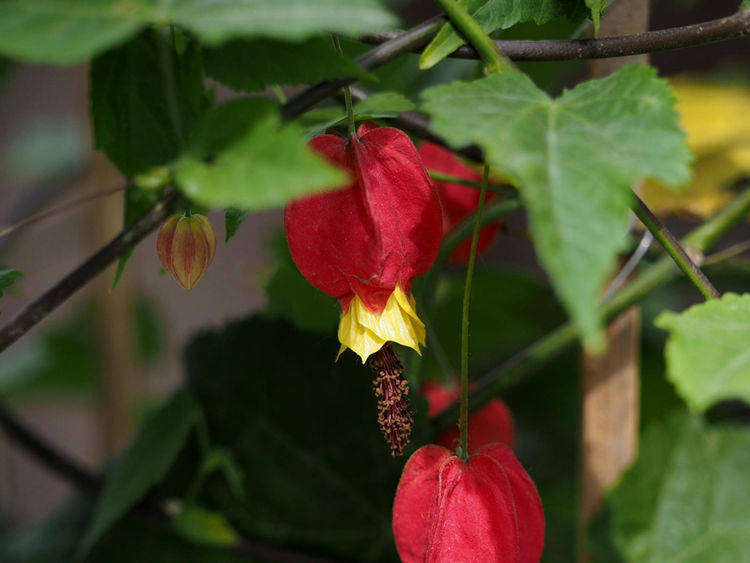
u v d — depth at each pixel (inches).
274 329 13.7
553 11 11.1
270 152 9.5
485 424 13.1
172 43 10.9
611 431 13.4
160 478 13.6
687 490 13.8
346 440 13.6
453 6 10.6
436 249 10.9
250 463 14.0
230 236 11.2
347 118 11.4
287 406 13.7
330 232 10.8
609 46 10.8
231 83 10.5
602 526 13.6
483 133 9.7
